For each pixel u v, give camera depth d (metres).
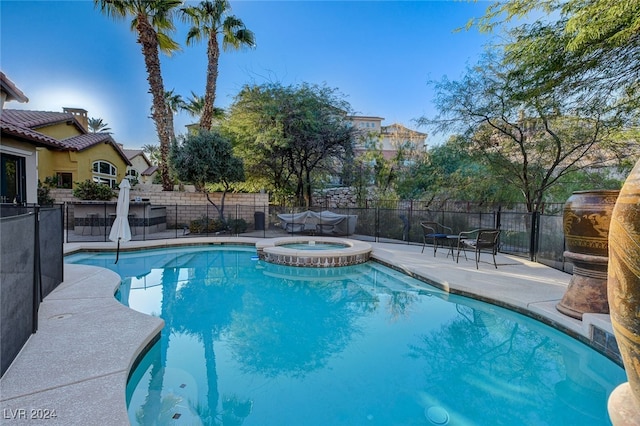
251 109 14.38
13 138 9.48
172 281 7.10
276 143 13.46
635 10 4.25
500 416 2.72
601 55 5.48
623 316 1.45
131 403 2.88
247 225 14.65
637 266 1.38
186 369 3.47
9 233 2.72
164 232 13.33
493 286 5.51
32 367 2.69
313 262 8.32
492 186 11.55
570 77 6.26
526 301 4.66
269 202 16.02
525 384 3.22
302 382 3.24
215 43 14.78
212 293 6.29
